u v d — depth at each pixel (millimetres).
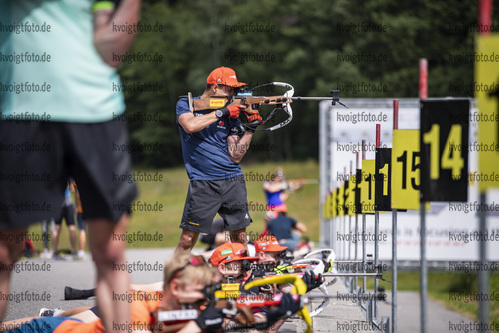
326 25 161500
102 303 11336
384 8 144500
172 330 14125
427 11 135750
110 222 11094
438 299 40312
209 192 22656
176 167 175000
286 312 14023
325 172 60438
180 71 181375
